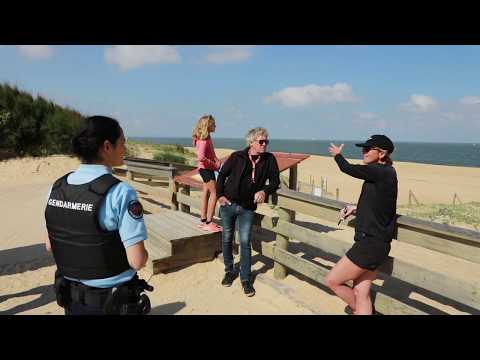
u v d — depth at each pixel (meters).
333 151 3.18
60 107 16.86
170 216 6.30
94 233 1.91
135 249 1.94
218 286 4.65
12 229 7.29
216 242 5.42
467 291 2.79
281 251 4.61
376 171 2.98
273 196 4.65
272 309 4.06
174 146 27.11
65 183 2.01
